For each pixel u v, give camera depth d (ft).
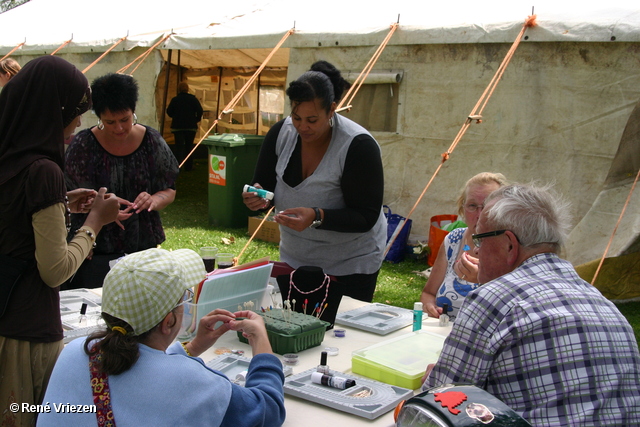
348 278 10.28
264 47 23.62
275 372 5.48
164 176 10.84
